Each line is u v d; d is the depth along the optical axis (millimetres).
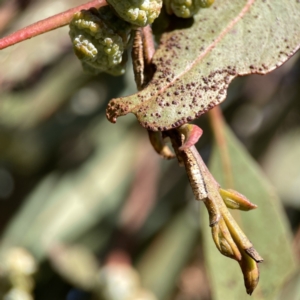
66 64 610
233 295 416
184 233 633
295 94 639
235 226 331
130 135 665
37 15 526
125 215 628
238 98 659
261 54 358
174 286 622
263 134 651
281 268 422
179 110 342
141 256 626
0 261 505
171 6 362
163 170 654
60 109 657
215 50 357
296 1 365
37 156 670
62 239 632
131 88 633
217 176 437
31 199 653
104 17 346
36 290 619
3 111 616
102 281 564
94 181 657
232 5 366
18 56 517
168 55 355
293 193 642
